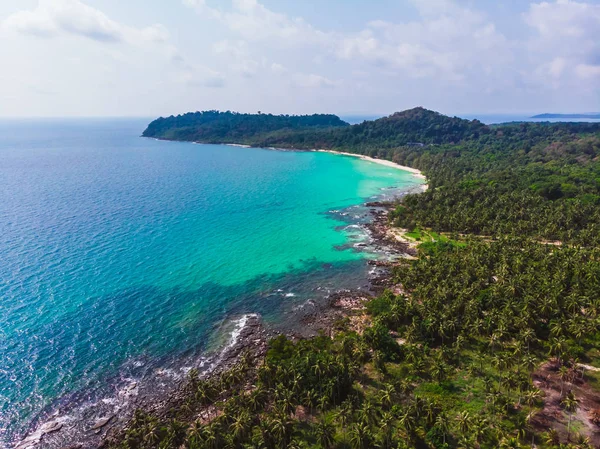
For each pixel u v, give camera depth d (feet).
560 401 238.48
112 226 588.50
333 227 612.70
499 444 200.13
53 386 271.28
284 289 414.62
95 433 235.40
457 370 271.08
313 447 210.38
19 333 323.16
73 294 386.52
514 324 295.07
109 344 316.81
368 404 219.41
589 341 288.30
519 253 414.00
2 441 230.27
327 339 308.19
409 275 394.93
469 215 569.23
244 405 229.04
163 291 402.11
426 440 211.82
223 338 329.31
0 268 432.66
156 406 255.29
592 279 343.87
